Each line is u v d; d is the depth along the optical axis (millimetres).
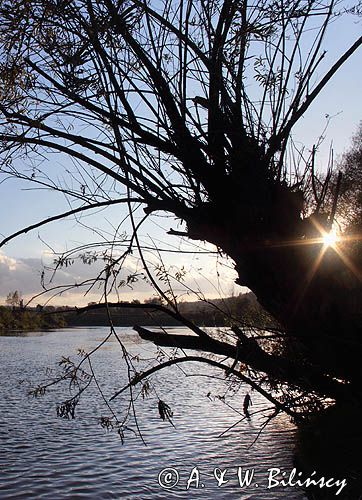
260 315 6574
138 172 4500
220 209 4422
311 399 5551
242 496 11781
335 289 4227
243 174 4316
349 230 4637
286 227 4289
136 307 4527
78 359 50438
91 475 14125
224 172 4406
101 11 4418
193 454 15500
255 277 4363
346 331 4184
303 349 4695
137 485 13211
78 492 12852
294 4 4480
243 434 17203
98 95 4508
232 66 4594
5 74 4438
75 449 16781
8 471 14539
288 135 4422
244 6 4555
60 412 4273
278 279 4285
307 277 4230
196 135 4531
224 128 4418
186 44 4473
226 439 16812
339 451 8641
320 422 5680
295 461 11859
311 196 4824
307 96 4348
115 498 12344
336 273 4250
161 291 4555
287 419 18281
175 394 27000
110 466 14859
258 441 16078
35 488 13203
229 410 21406
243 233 4320
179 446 16469
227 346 4750
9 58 4484
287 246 4258
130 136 4562
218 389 27594
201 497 12000
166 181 4539
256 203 4270
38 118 4504
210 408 22297
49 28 4551
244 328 5340
